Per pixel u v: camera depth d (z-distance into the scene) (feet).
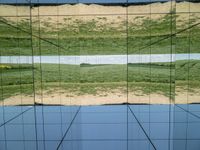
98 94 20.53
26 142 17.21
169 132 17.69
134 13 19.81
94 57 20.30
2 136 17.54
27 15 19.31
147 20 19.76
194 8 19.01
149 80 20.22
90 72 20.42
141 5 19.67
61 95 20.22
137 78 20.33
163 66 19.94
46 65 19.93
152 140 17.66
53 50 19.92
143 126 18.54
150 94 20.22
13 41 19.20
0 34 18.84
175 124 18.22
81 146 17.57
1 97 19.43
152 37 19.85
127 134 17.93
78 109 20.30
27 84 19.77
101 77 20.48
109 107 20.33
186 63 19.57
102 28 20.04
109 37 20.15
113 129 18.38
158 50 19.89
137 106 20.34
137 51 20.13
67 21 19.83
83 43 20.18
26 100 19.71
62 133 17.98
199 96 19.51
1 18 18.81
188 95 19.67
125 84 20.45
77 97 20.44
